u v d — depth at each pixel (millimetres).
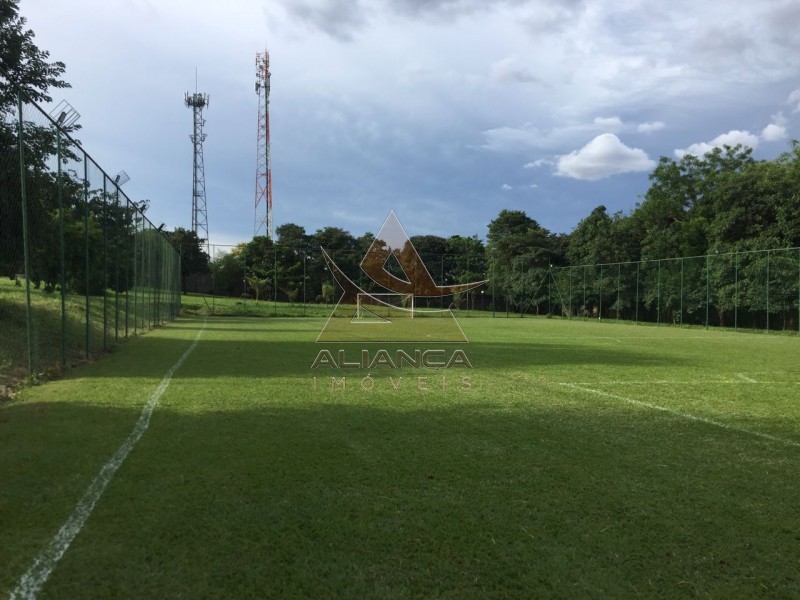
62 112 8375
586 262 40188
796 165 27422
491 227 52438
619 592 2400
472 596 2344
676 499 3506
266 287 38750
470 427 5285
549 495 3521
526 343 15766
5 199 7125
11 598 2260
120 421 5207
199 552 2666
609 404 6590
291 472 3844
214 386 7266
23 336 8133
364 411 5922
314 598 2303
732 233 29109
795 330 22109
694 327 26781
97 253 11227
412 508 3256
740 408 6477
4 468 3793
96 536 2814
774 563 2689
